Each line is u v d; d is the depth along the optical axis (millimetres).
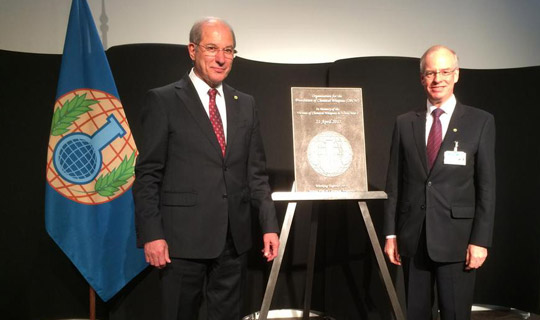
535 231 2963
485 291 3088
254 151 1933
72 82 2420
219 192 1741
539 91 2963
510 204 3039
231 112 1837
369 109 2891
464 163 1956
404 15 3348
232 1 3188
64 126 2400
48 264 2779
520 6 3445
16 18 3000
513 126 3031
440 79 1979
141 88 2668
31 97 2746
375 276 2852
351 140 2281
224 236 1737
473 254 1920
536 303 2949
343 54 3303
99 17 3057
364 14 3314
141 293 2666
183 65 2713
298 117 2260
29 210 2744
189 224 1711
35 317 2760
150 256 1624
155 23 3105
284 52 3254
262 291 3025
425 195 2000
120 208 2477
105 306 2811
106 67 2465
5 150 2684
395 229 2162
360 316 2887
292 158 3057
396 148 2160
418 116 2105
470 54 3414
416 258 2037
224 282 1814
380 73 2889
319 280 3109
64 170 2406
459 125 1989
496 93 3064
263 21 3229
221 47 1752
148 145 1693
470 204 1981
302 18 3268
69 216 2410
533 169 2973
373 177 2881
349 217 2928
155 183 1701
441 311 2014
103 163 2445
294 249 3084
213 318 1829
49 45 3033
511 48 3447
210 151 1741
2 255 2680
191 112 1742
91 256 2434
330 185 2230
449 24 3385
